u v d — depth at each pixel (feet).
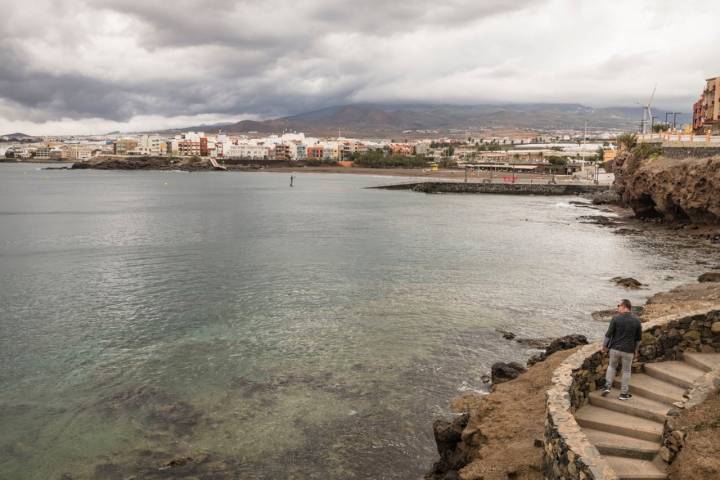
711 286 116.88
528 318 104.94
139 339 93.35
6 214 318.04
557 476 35.32
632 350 44.50
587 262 164.14
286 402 69.67
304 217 304.30
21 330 98.27
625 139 406.21
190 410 67.72
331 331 96.99
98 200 426.51
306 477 54.13
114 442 60.54
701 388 41.68
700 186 227.81
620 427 40.81
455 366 81.00
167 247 194.49
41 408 68.44
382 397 70.90
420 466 56.08
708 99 422.82
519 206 376.27
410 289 128.36
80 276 143.84
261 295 122.72
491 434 51.75
